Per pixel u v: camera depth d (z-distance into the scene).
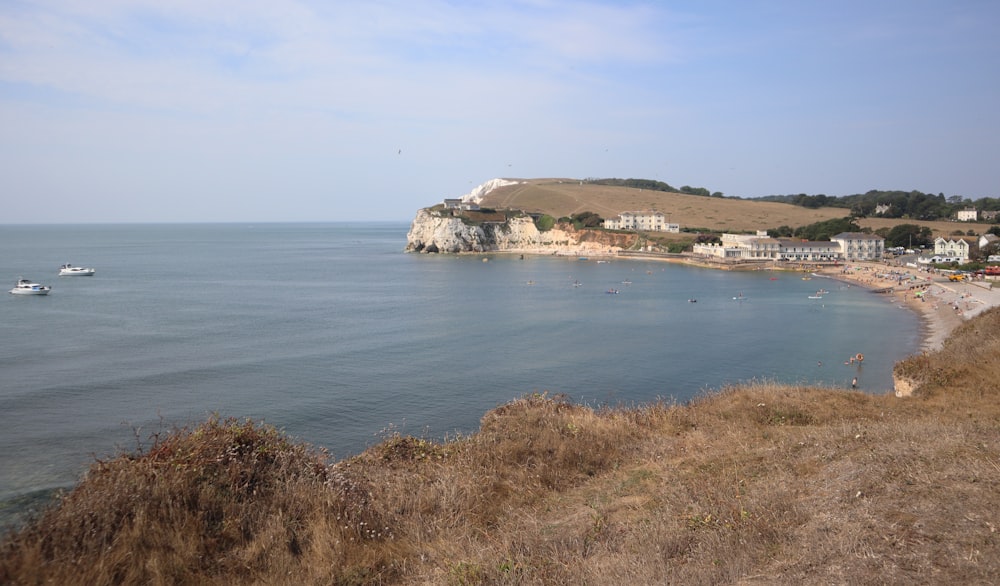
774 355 46.78
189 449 9.24
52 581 6.60
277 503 8.64
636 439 13.21
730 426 13.81
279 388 36.16
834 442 11.00
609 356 46.12
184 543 7.41
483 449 12.05
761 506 8.41
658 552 7.45
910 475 8.57
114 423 29.17
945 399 16.97
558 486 10.61
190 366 41.28
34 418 29.88
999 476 8.15
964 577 5.97
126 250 181.00
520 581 7.01
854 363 43.81
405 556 7.93
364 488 9.65
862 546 6.83
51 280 97.25
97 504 7.64
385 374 39.84
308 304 73.81
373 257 157.00
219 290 87.00
